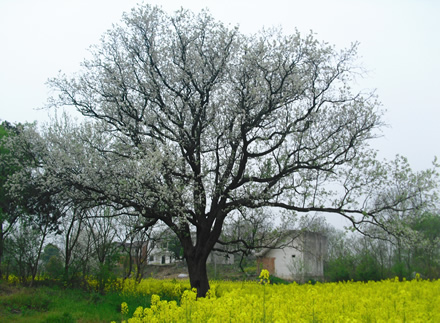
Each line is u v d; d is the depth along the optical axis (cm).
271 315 758
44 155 1627
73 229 2134
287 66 1535
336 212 1532
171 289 1820
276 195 1585
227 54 1599
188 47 1645
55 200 1661
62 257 2169
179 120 1633
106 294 1738
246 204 1573
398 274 2512
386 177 1522
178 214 1485
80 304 1516
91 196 1555
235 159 1664
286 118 1631
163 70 1670
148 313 853
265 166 1648
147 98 1628
